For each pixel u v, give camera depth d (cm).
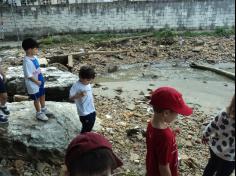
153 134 295
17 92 726
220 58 1284
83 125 502
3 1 1533
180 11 1594
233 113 284
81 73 479
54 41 1445
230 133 306
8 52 1289
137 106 769
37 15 1534
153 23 1606
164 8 1584
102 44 1385
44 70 820
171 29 1619
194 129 655
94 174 161
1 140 467
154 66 1220
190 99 888
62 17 1557
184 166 499
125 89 955
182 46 1396
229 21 1628
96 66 1185
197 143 588
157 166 300
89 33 1597
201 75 1116
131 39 1448
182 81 1052
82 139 170
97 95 873
